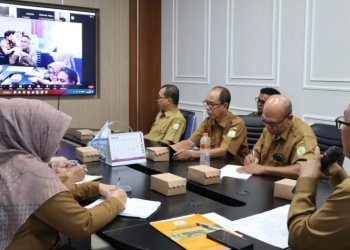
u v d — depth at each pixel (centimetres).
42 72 450
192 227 142
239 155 288
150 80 536
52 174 124
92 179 207
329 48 342
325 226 110
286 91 382
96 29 488
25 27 434
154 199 176
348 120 116
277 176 218
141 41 523
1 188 119
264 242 132
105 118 505
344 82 333
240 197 181
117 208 150
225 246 127
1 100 128
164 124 376
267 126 241
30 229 121
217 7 450
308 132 237
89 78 486
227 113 295
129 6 509
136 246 127
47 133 126
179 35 510
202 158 253
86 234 128
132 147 250
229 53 439
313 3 351
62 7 460
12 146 125
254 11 407
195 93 492
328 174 137
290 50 375
